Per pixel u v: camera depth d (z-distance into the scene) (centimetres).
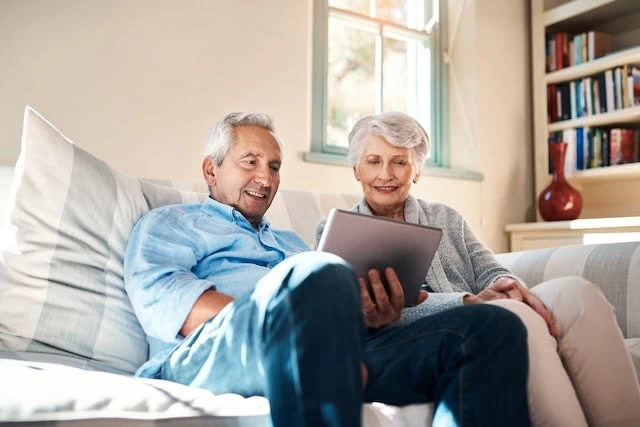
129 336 117
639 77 272
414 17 299
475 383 82
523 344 86
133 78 200
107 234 120
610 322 103
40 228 113
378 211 153
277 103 232
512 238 290
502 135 302
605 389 100
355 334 70
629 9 292
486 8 301
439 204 161
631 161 279
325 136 257
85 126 190
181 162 208
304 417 66
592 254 161
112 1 197
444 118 298
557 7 297
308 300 69
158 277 109
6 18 179
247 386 89
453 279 149
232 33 222
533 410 95
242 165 138
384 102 285
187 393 84
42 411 71
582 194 315
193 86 212
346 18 272
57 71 186
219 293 107
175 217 128
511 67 309
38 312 109
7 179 138
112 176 129
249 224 139
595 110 286
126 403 77
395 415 87
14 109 179
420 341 92
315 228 169
